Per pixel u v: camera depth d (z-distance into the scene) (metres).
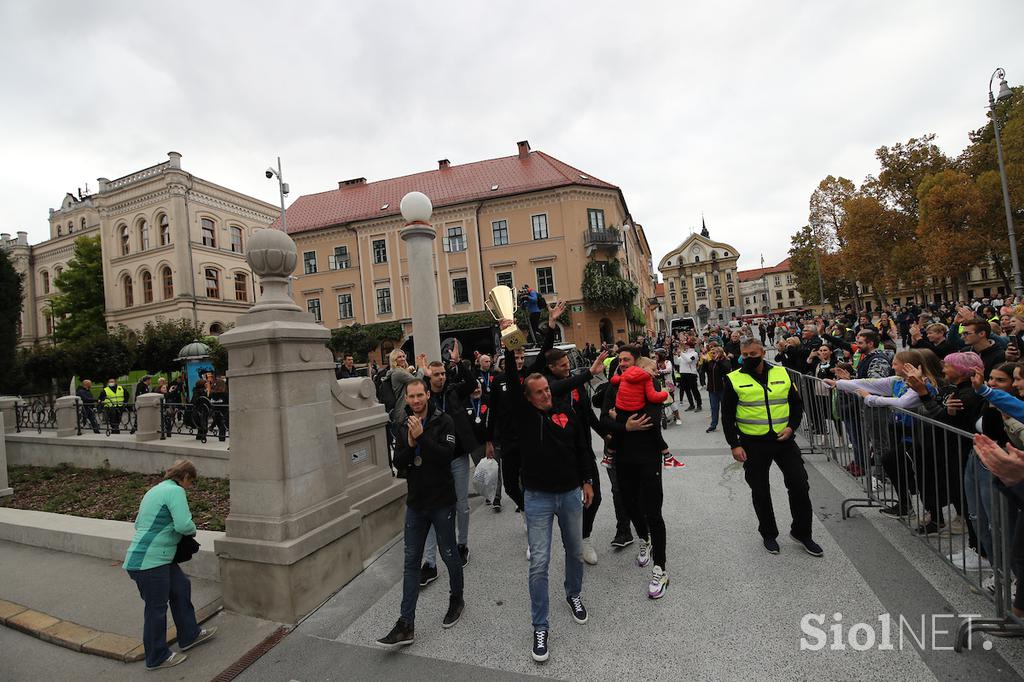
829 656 2.78
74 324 36.41
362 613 3.73
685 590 3.61
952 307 21.36
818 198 46.50
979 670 2.58
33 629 3.80
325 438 4.26
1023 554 2.67
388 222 34.44
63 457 9.18
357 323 33.34
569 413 3.38
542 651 2.98
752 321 59.94
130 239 35.09
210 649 3.42
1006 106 30.50
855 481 5.58
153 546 3.28
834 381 5.38
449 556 3.48
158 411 8.30
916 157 35.66
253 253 4.21
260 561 3.73
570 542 3.29
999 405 3.06
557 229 32.16
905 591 3.33
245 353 3.95
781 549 4.08
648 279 69.12
